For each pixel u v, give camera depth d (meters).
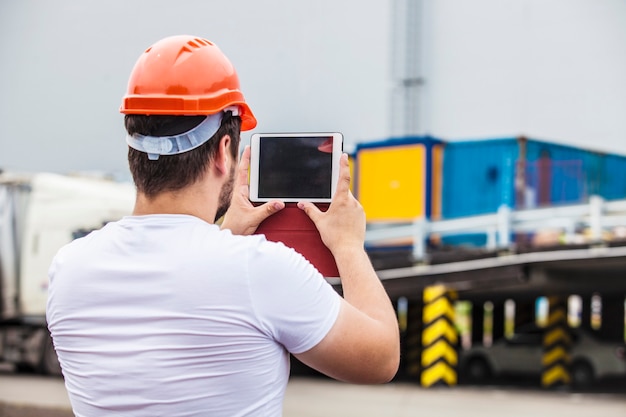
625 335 20.66
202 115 1.65
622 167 19.03
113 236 1.68
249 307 1.56
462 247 16.97
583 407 12.01
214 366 1.56
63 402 11.81
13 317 16.73
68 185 16.31
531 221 14.70
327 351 1.60
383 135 22.28
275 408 1.63
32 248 16.56
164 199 1.67
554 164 18.08
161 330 1.57
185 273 1.58
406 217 18.19
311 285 1.60
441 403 12.30
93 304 1.64
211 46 1.72
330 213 1.78
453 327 15.03
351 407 11.65
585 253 13.32
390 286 15.65
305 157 1.84
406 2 22.33
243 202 1.85
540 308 23.48
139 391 1.57
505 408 11.78
